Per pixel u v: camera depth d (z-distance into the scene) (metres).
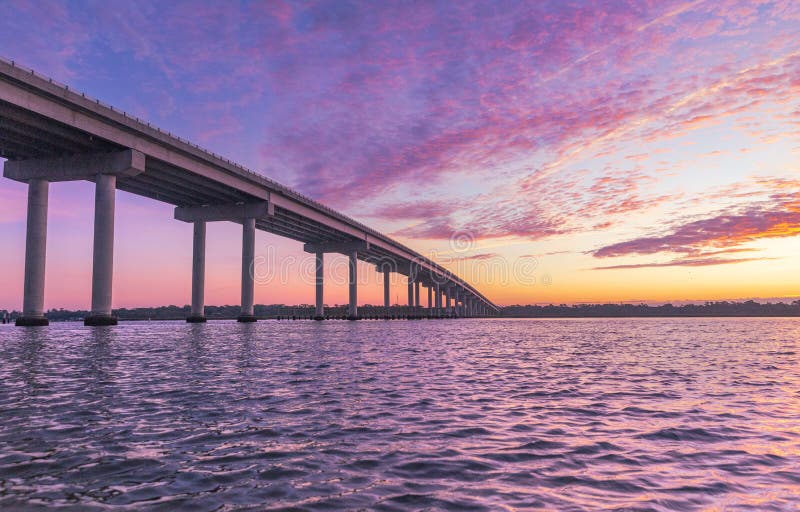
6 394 12.72
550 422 9.77
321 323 120.81
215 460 6.98
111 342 36.28
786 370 20.33
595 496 5.62
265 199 88.44
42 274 63.22
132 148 59.84
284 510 5.15
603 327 101.62
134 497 5.52
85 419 9.70
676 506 5.33
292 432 8.70
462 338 48.53
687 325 124.75
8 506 5.24
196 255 92.00
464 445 7.90
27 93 47.91
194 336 46.75
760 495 5.70
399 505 5.31
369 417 10.03
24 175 62.44
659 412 10.95
